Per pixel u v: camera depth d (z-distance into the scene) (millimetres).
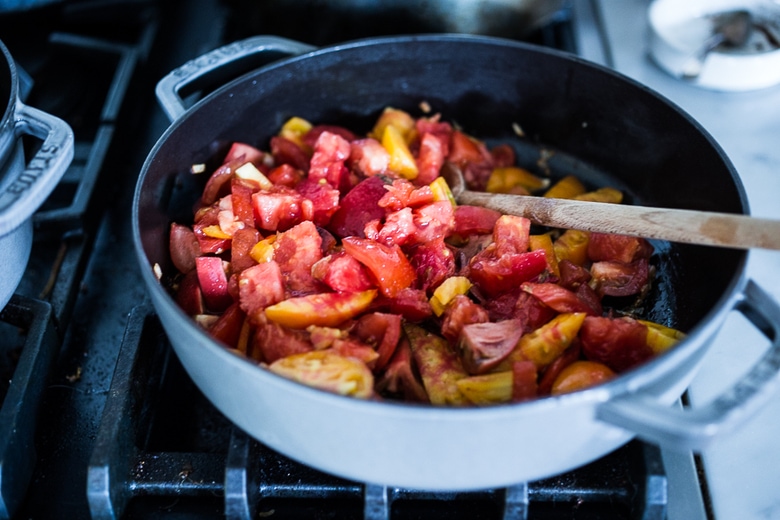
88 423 995
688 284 997
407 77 1232
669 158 1083
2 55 961
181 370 1098
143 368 955
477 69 1216
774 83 1427
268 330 873
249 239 1007
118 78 1416
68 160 868
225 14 1612
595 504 880
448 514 870
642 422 654
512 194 1149
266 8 1370
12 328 1124
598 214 961
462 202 1143
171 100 1071
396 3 1318
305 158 1194
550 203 1026
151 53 1523
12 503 876
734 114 1385
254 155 1162
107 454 834
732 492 902
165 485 882
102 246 1243
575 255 1089
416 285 991
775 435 951
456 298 929
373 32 1371
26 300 1007
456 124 1304
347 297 910
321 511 882
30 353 950
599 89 1140
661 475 813
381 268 932
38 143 1338
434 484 761
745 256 785
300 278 967
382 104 1272
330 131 1209
